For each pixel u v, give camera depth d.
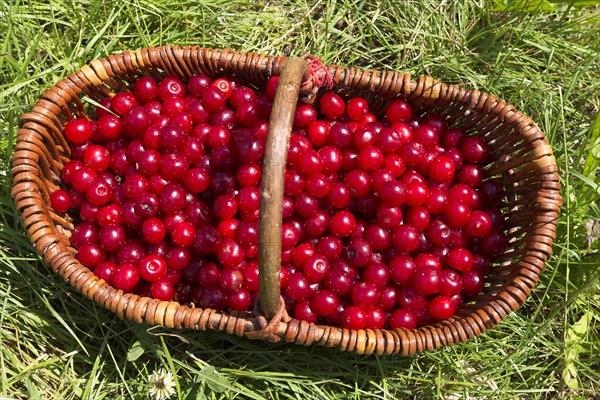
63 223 0.71
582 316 0.77
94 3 0.80
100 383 0.74
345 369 0.75
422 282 0.68
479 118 0.71
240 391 0.72
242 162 0.70
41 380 0.73
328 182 0.70
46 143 0.70
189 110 0.73
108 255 0.71
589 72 0.83
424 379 0.75
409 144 0.70
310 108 0.71
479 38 0.84
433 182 0.72
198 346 0.73
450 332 0.66
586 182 0.75
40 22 0.81
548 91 0.82
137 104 0.73
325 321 0.70
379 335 0.66
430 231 0.71
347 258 0.70
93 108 0.77
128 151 0.72
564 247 0.75
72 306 0.74
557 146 0.81
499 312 0.66
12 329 0.74
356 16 0.83
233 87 0.73
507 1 0.83
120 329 0.75
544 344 0.76
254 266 0.68
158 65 0.72
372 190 0.71
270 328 0.64
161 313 0.66
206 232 0.69
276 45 0.83
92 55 0.80
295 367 0.74
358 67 0.84
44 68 0.80
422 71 0.83
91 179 0.70
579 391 0.77
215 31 0.82
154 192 0.70
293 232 0.69
